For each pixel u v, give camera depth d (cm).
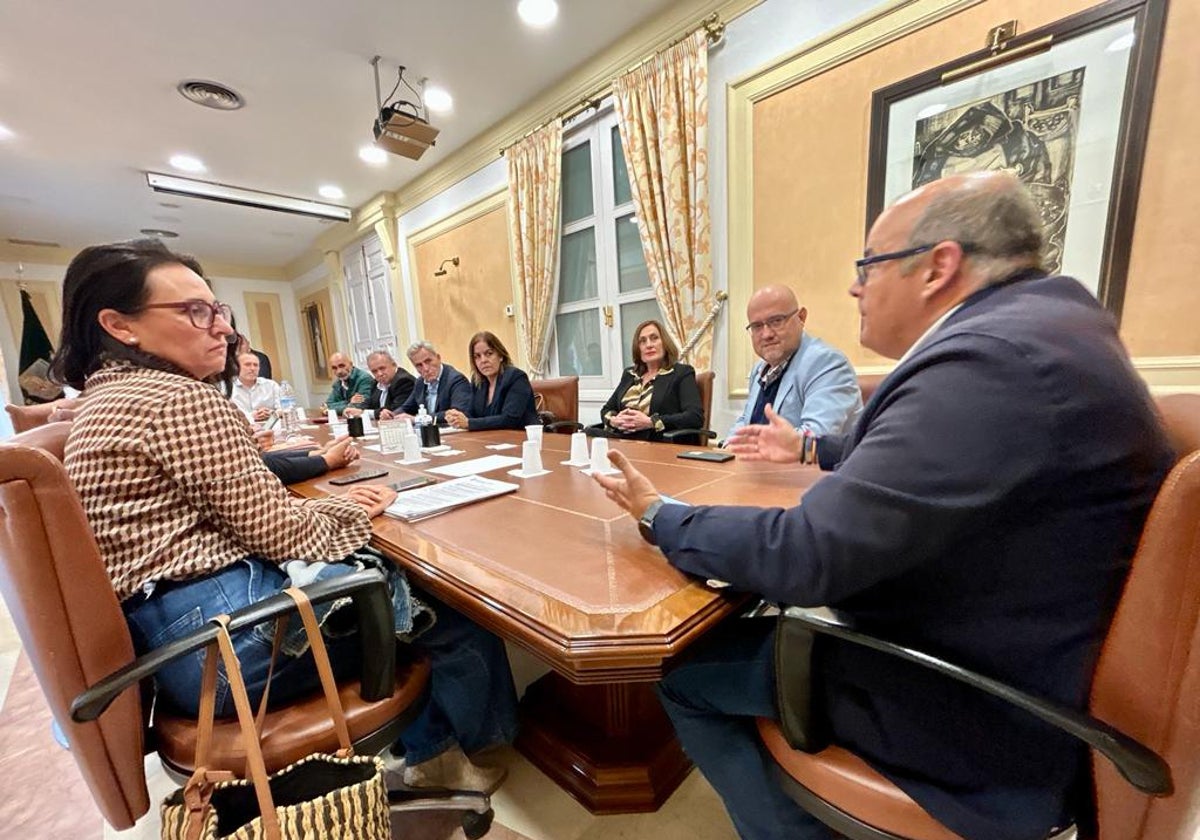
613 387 330
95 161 358
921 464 48
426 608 87
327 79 274
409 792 95
